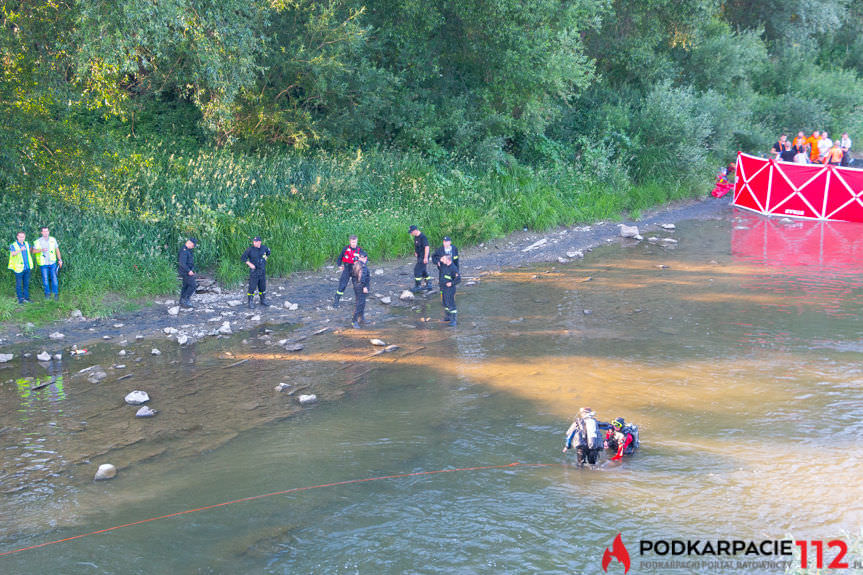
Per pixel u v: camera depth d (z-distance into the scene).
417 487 7.54
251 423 9.23
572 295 15.87
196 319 14.05
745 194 27.17
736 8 43.28
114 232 15.82
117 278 15.11
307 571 6.09
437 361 11.66
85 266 15.02
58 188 15.87
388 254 19.42
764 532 6.54
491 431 8.94
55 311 13.80
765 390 10.04
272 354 12.05
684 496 7.22
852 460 7.89
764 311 14.20
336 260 18.69
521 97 24.88
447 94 25.62
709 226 24.25
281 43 21.39
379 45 23.17
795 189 25.28
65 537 6.61
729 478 7.56
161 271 15.83
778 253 19.78
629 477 7.66
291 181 20.64
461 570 6.07
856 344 12.02
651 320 13.77
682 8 31.66
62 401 9.91
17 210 15.55
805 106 37.91
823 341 12.23
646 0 30.45
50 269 14.15
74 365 11.44
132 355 11.95
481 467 7.98
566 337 12.84
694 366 11.12
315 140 22.56
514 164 25.80
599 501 7.16
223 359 11.78
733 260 19.05
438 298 16.02
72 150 15.80
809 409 9.34
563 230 23.34
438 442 8.64
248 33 15.99
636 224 24.52
